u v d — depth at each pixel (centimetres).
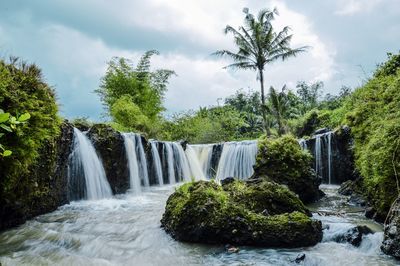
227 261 602
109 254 636
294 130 2780
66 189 1127
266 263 589
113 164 1376
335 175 1591
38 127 873
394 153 809
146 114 2609
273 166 1244
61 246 677
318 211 993
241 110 4741
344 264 578
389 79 1206
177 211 757
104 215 951
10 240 708
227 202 742
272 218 705
